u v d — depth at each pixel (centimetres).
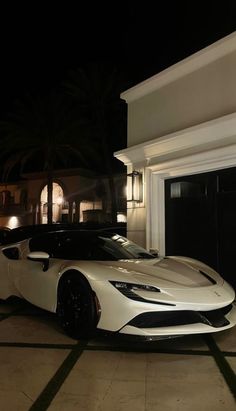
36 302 468
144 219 759
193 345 374
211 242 655
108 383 283
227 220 629
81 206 2550
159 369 311
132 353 351
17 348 367
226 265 628
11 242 581
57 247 500
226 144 614
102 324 364
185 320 352
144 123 792
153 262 440
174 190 730
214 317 365
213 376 295
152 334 337
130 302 347
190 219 695
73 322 397
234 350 359
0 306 565
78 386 278
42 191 2697
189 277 396
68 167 2495
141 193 772
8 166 1920
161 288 356
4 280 535
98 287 370
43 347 370
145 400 254
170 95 736
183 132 668
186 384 280
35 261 478
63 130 1820
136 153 783
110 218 2386
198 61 676
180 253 707
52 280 436
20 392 268
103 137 1898
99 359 335
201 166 655
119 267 397
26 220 2747
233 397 258
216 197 647
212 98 653
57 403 251
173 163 699
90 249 478
